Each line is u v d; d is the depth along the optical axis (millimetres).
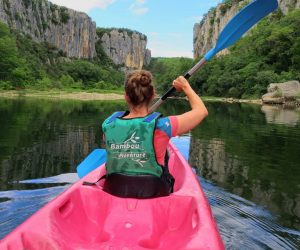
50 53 99938
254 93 43031
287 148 6961
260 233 3043
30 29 100438
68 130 8828
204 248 1776
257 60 49656
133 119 2205
